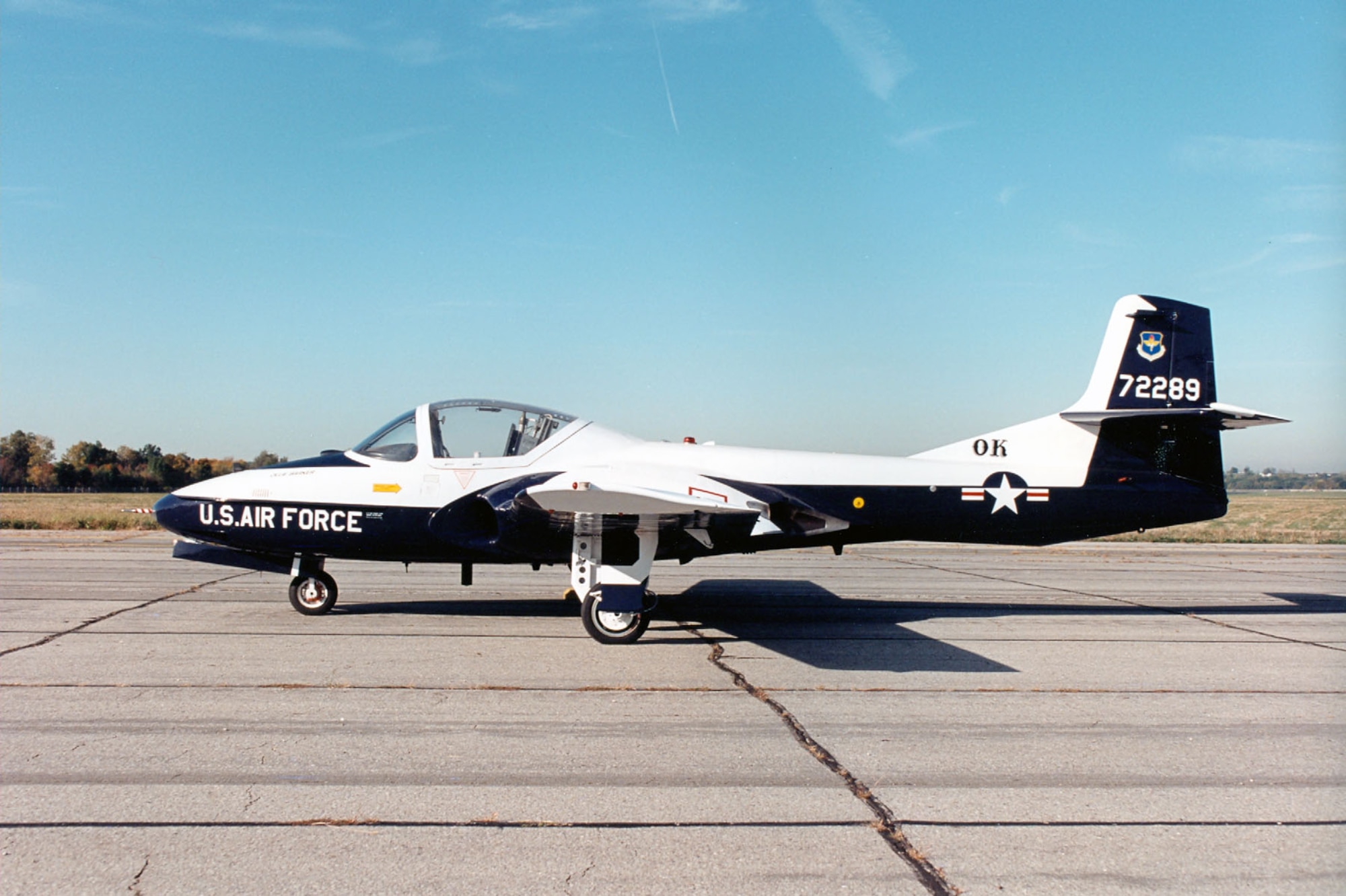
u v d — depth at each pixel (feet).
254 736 15.78
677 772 14.37
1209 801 13.57
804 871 10.96
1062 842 11.99
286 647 23.41
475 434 29.19
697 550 29.40
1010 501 31.07
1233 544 77.61
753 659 23.18
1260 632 28.45
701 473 29.55
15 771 13.82
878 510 30.53
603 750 15.40
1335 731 17.33
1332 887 10.80
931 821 12.64
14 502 175.11
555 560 28.17
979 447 31.53
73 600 30.94
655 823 12.34
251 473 28.73
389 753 15.02
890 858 11.39
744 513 24.45
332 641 24.32
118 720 16.55
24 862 10.77
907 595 36.37
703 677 20.94
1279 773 14.88
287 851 11.21
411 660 22.17
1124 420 31.32
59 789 13.11
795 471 30.45
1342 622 30.78
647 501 22.18
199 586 34.78
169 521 28.48
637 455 29.84
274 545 28.25
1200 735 16.99
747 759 15.11
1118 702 19.36
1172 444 31.68
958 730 17.06
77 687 18.92
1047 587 40.27
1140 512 31.48
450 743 15.62
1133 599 36.19
